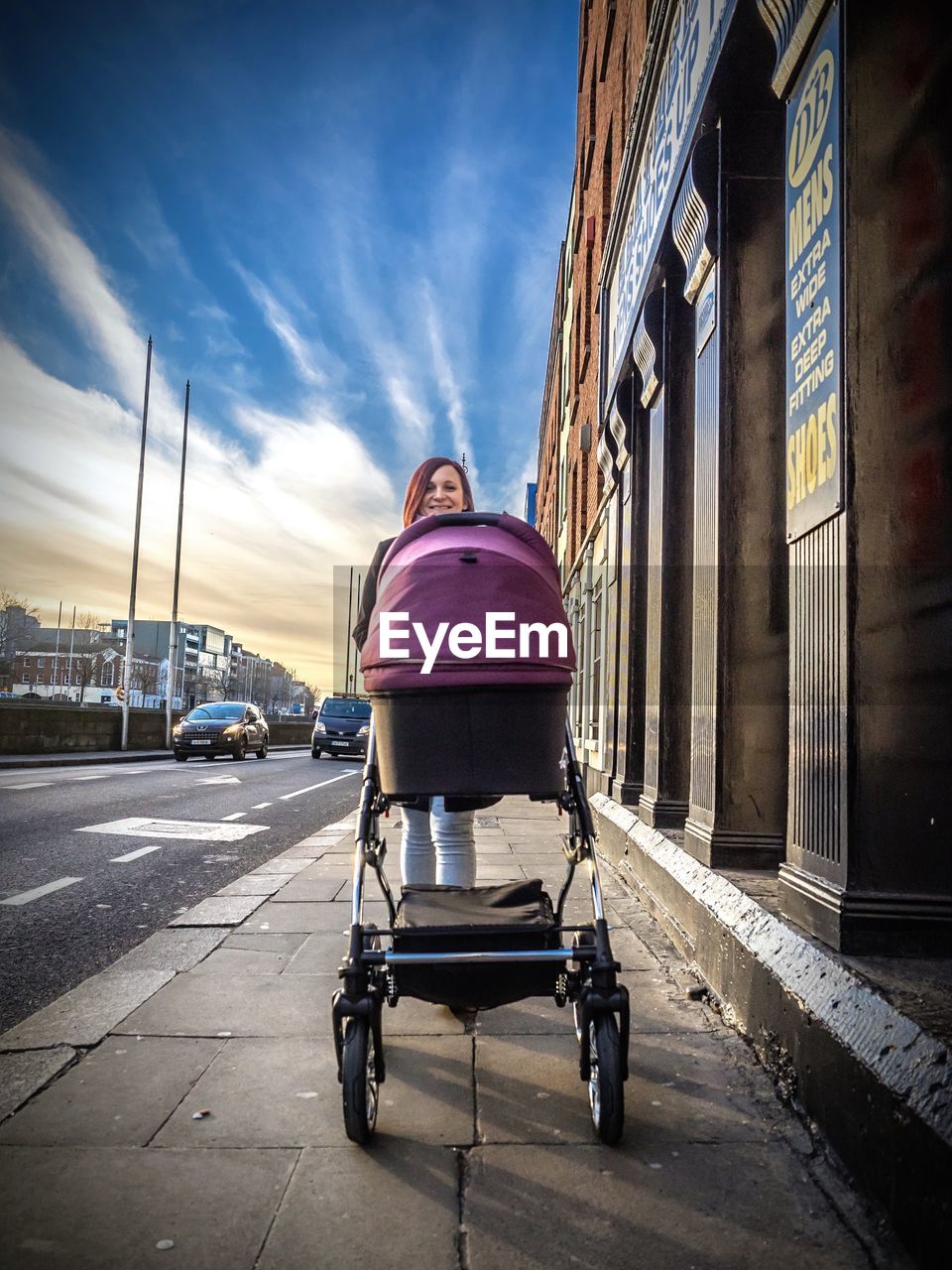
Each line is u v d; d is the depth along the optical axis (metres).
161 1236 1.85
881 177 2.66
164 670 147.25
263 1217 1.93
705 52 4.45
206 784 15.62
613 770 7.65
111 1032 3.05
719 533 4.13
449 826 3.25
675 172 5.20
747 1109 2.50
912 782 2.54
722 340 4.20
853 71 2.70
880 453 2.56
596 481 12.16
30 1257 1.77
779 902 3.04
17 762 19.44
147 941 4.31
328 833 8.59
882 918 2.49
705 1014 3.31
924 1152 1.77
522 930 2.33
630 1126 2.38
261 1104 2.49
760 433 4.16
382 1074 2.41
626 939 4.40
